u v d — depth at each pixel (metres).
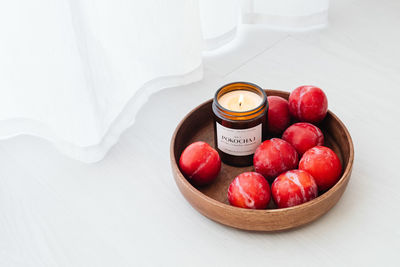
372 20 1.33
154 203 1.02
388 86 1.17
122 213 1.01
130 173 1.07
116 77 1.13
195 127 1.07
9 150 1.12
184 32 1.15
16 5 0.98
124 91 1.15
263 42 1.30
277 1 1.29
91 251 0.96
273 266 0.92
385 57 1.24
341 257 0.93
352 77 1.20
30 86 1.06
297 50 1.27
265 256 0.94
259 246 0.95
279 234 0.96
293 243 0.95
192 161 0.95
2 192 1.05
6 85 1.07
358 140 1.07
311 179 0.91
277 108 1.02
